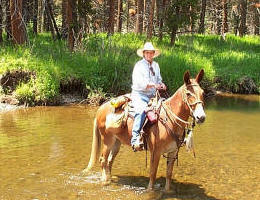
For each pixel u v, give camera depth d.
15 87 16.02
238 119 13.99
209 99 18.97
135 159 9.14
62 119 13.25
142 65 7.04
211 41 29.12
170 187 7.51
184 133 7.01
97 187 7.43
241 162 9.05
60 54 18.72
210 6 43.09
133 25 44.06
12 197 6.87
